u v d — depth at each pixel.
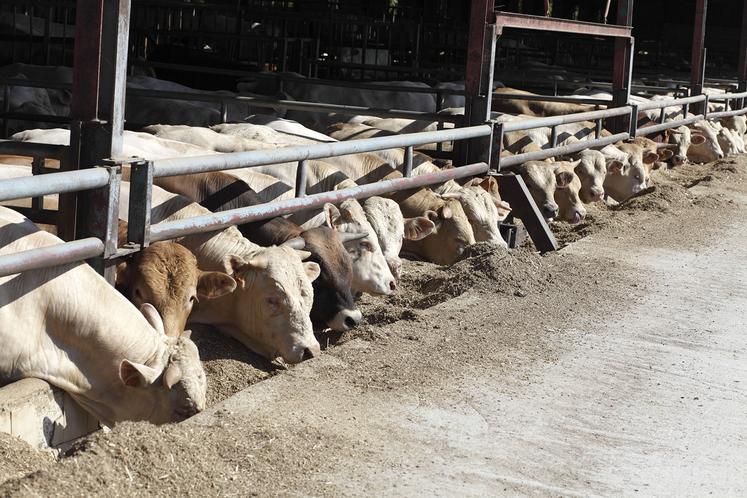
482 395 5.87
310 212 8.45
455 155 11.13
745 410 6.05
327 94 17.72
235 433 4.89
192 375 5.50
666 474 5.01
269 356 6.86
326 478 4.56
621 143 15.12
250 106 15.73
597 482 4.84
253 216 7.08
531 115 17.84
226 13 23.19
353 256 7.94
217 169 6.67
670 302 8.54
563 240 11.55
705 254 10.75
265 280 6.65
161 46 20.22
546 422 5.55
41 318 5.28
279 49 20.75
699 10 20.58
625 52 15.64
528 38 31.69
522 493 4.63
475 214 9.93
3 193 4.93
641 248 10.75
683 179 17.47
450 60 27.61
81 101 5.98
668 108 21.08
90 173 5.60
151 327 5.66
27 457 4.64
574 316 7.79
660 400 6.09
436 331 7.05
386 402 5.60
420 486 4.59
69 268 5.43
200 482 4.34
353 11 27.09
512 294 8.25
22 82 11.57
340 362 6.20
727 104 22.02
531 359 6.63
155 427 4.69
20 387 5.14
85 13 5.90
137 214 6.07
